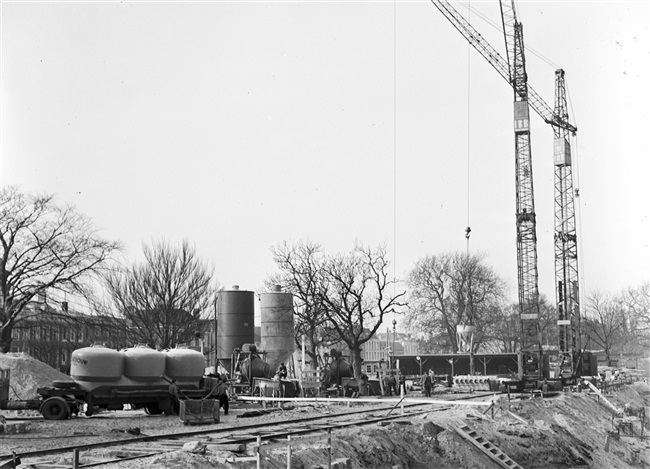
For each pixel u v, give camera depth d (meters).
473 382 77.88
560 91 96.56
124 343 74.81
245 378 52.91
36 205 61.91
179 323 76.38
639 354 133.62
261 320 62.81
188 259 80.50
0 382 33.81
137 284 77.31
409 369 98.81
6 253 60.34
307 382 50.44
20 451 22.09
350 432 29.78
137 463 19.91
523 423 44.16
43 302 62.00
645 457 51.25
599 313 139.75
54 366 69.88
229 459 21.14
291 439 22.66
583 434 51.34
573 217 94.44
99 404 33.62
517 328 117.69
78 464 17.70
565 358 90.00
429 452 32.72
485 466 33.25
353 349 59.56
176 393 34.44
